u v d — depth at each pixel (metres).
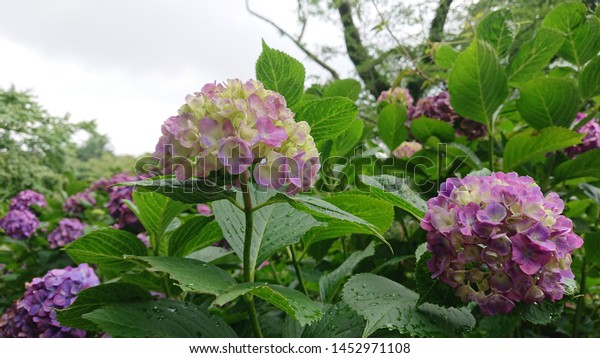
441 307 1.04
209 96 0.96
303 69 1.26
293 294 0.95
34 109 9.16
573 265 1.71
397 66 4.04
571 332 1.75
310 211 0.98
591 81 1.76
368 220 1.26
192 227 1.27
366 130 2.32
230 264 1.52
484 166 1.87
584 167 1.63
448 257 0.99
